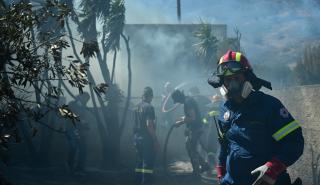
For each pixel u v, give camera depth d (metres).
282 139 3.77
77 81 4.03
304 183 8.24
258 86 3.98
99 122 10.95
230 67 3.88
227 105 4.02
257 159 3.85
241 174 3.92
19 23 3.87
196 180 10.00
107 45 10.90
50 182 9.38
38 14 4.11
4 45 3.77
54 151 11.23
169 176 10.16
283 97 9.09
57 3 4.14
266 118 3.83
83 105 10.60
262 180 3.67
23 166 10.31
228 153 4.04
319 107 8.02
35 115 3.99
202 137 10.44
